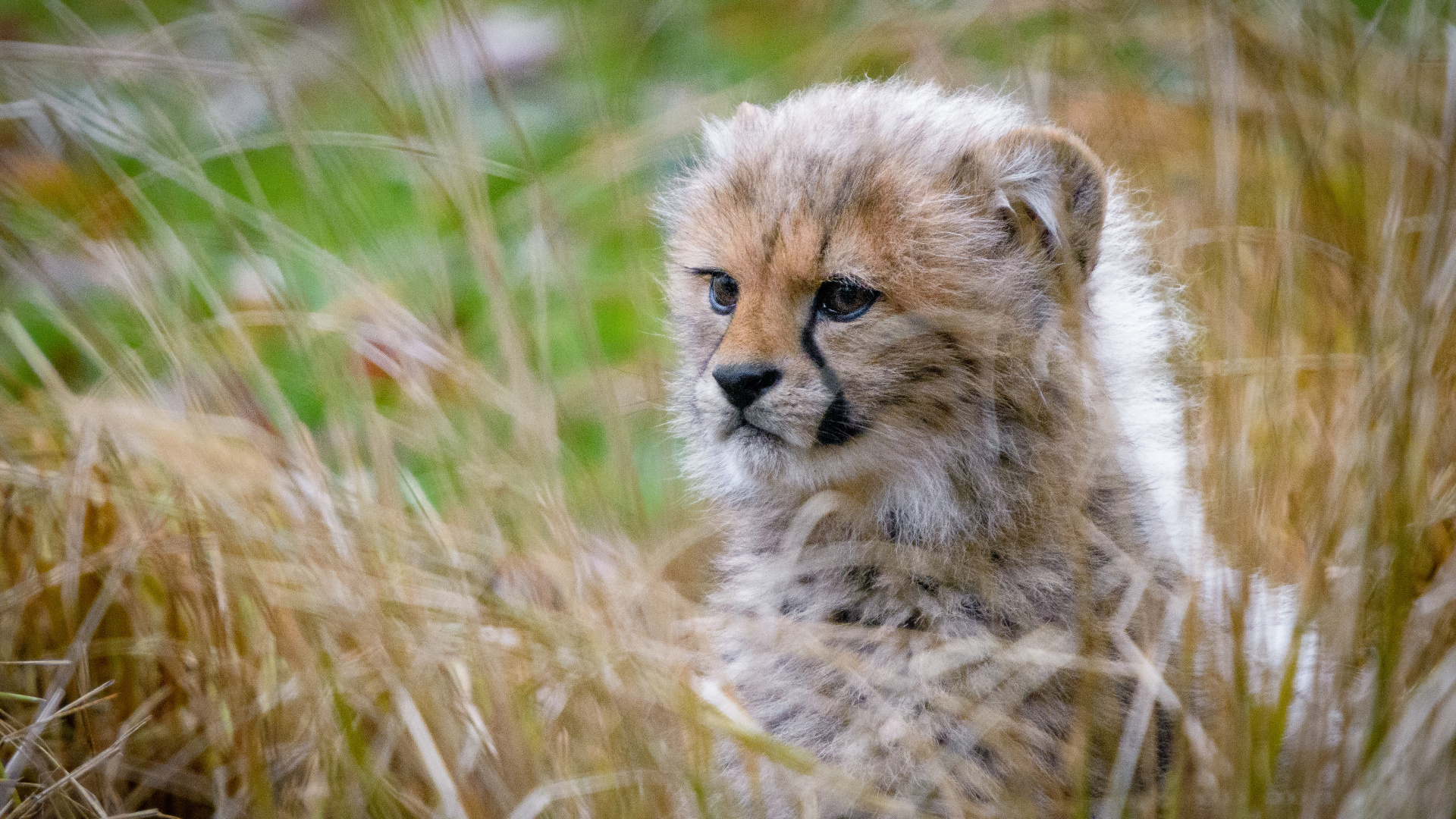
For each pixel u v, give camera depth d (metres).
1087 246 6.56
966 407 6.52
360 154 8.88
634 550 6.82
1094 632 6.14
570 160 9.62
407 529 7.00
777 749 6.03
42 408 7.59
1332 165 8.20
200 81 8.97
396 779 6.64
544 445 6.86
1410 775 5.41
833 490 6.86
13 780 6.54
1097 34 9.20
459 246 9.67
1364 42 7.41
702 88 11.90
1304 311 8.11
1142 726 5.73
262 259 8.20
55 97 7.47
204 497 6.75
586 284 9.71
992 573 6.62
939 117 7.11
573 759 6.47
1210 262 8.55
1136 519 6.70
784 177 6.56
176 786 6.99
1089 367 6.31
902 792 6.33
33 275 7.37
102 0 11.33
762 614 6.96
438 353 7.29
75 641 6.81
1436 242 6.32
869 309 6.41
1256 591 6.55
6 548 7.47
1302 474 7.54
